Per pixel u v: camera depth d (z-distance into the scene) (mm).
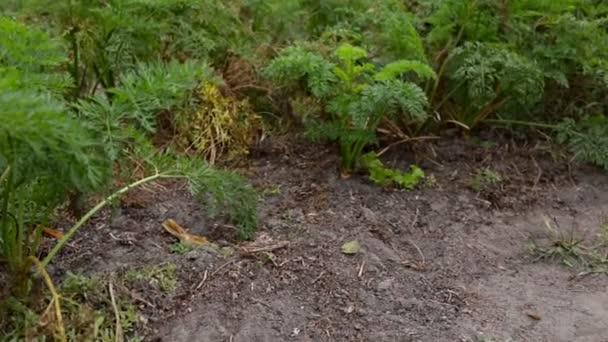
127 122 1115
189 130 1405
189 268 1081
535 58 1451
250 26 1532
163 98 1010
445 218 1281
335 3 1583
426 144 1461
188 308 1022
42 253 1097
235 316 1018
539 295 1115
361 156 1372
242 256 1113
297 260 1121
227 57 1464
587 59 1456
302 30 1589
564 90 1536
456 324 1040
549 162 1453
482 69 1369
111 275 1049
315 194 1306
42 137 830
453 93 1463
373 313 1049
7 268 1023
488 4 1447
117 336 964
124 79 1020
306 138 1438
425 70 1256
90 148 922
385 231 1227
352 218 1247
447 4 1451
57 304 929
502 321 1055
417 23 1512
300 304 1051
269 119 1482
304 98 1426
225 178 1078
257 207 1238
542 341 1021
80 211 1107
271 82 1452
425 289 1106
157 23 1334
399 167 1408
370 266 1135
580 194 1383
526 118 1530
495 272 1163
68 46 1355
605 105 1553
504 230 1269
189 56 1399
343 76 1278
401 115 1438
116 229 1168
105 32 1326
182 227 1188
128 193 1223
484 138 1505
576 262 1194
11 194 975
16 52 1013
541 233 1268
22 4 1335
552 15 1480
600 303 1102
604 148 1436
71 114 928
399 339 1007
